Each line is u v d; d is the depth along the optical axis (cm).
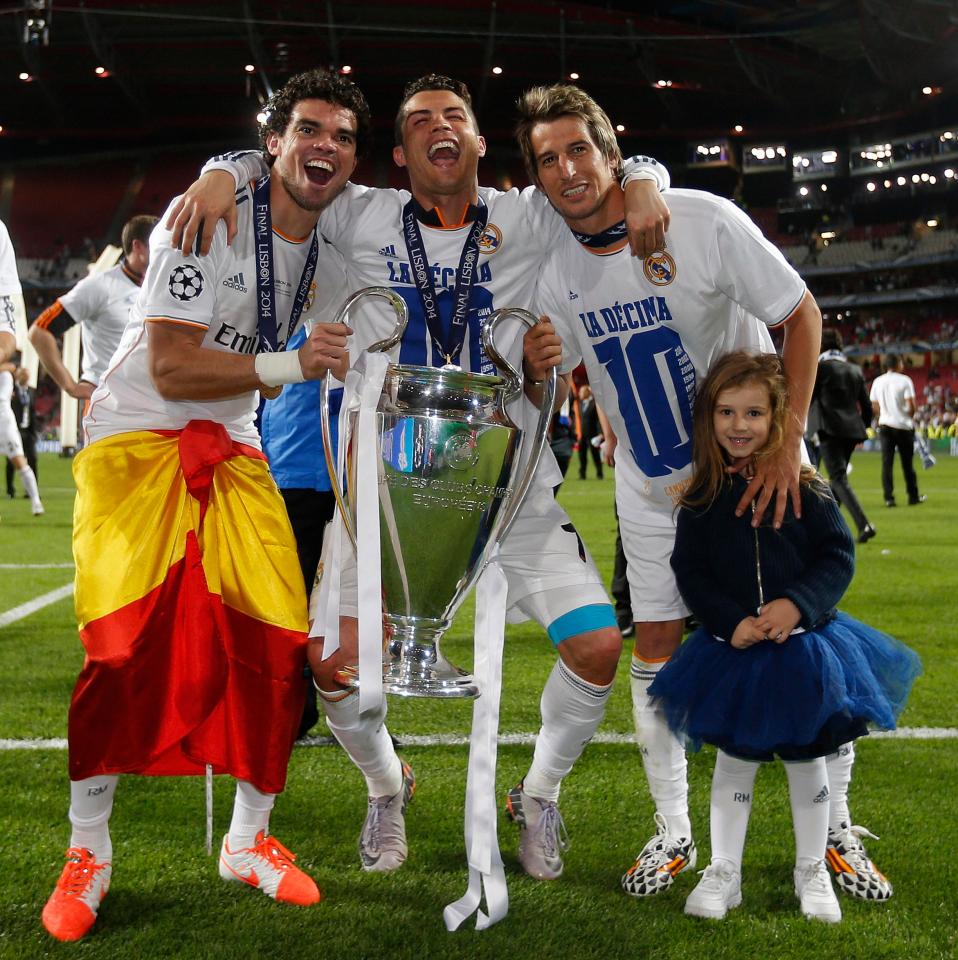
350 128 249
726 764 252
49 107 4284
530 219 279
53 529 993
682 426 282
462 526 249
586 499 1320
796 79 4184
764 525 253
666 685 253
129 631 234
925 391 4038
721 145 4606
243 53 3844
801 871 246
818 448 1218
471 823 236
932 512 1192
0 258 307
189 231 237
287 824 295
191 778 330
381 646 233
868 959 219
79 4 3450
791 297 265
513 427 252
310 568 346
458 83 261
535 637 550
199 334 243
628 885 255
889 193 4750
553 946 225
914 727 383
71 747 233
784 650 242
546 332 257
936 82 4150
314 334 237
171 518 246
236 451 259
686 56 3969
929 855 272
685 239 267
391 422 247
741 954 221
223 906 243
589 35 3762
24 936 227
